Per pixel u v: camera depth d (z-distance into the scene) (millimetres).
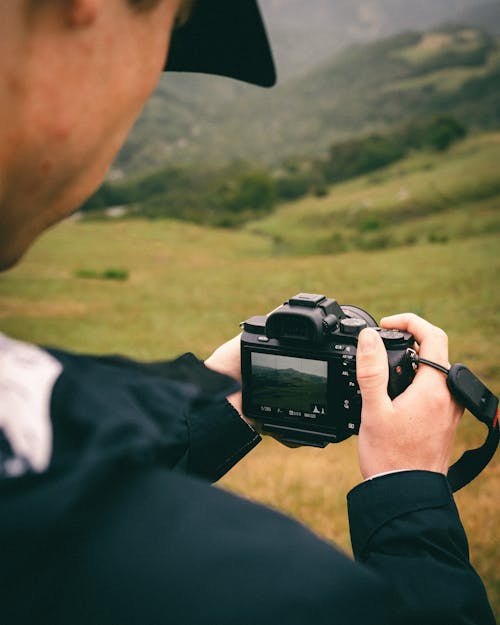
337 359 1810
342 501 8133
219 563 465
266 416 1896
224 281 45062
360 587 477
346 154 154500
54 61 444
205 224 123875
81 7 439
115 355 682
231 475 9258
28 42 434
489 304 31109
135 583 455
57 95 448
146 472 504
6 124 439
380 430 1035
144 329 28781
